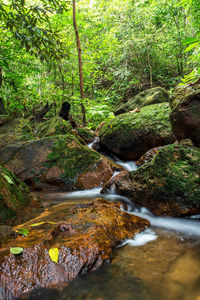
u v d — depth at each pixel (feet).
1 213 5.67
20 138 13.57
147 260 4.30
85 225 5.24
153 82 31.01
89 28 29.37
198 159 7.29
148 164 8.29
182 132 8.27
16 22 12.45
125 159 15.37
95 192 10.95
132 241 5.18
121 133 14.99
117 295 3.34
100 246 4.47
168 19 26.66
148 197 7.72
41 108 24.08
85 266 3.94
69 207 7.58
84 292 3.42
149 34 24.82
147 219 7.09
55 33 13.82
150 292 3.37
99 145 17.20
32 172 12.23
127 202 8.47
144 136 13.74
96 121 24.48
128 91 32.27
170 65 29.25
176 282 3.59
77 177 12.12
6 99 21.67
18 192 6.93
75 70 25.35
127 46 26.05
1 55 18.29
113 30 28.02
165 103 15.88
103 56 29.66
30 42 12.59
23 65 21.02
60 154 12.72
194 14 17.31
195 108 7.61
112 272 3.91
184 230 6.03
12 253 3.87
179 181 7.08
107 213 6.08
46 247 4.19
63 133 16.71
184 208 6.86
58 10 13.69
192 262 4.19
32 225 5.31
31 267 3.72
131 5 27.02
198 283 3.55
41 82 24.80
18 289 3.42
